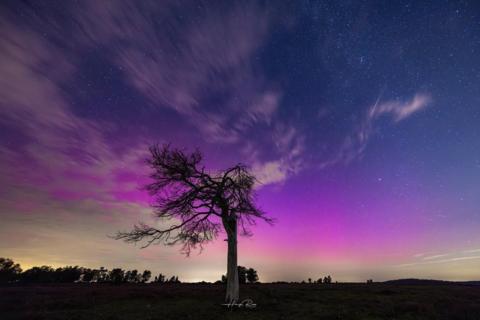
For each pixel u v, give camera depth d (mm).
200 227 23328
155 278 74938
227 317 15914
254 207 21969
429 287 47094
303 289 36281
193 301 22875
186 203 22266
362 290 36031
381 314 17438
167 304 21125
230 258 21203
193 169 23031
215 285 48781
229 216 22016
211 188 22812
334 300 24000
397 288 41969
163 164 22938
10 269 65000
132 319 15336
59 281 68812
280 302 22281
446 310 18953
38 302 21859
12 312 17609
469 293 34469
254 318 15680
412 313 18094
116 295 27453
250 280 64562
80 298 24891
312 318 15945
